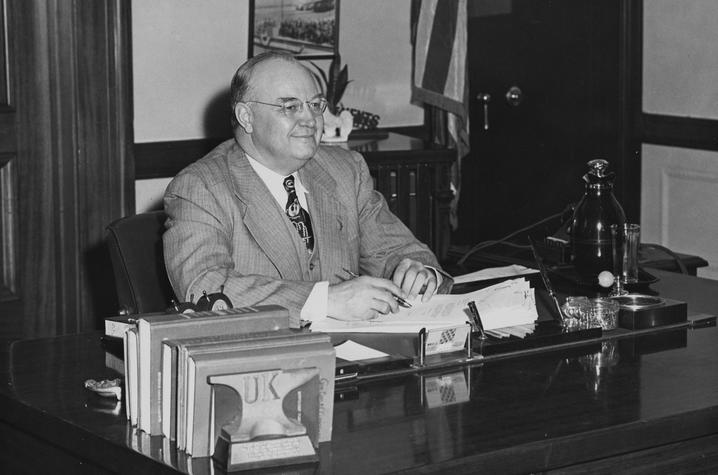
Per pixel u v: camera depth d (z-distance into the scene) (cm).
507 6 598
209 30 486
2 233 452
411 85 560
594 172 288
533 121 598
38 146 454
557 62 589
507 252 354
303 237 285
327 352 180
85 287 468
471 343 233
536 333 246
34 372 227
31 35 448
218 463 174
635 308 259
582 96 586
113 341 230
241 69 281
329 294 252
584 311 257
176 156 481
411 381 217
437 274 277
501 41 603
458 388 213
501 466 179
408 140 509
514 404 203
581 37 584
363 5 540
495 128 612
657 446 198
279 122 274
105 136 462
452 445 181
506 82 605
